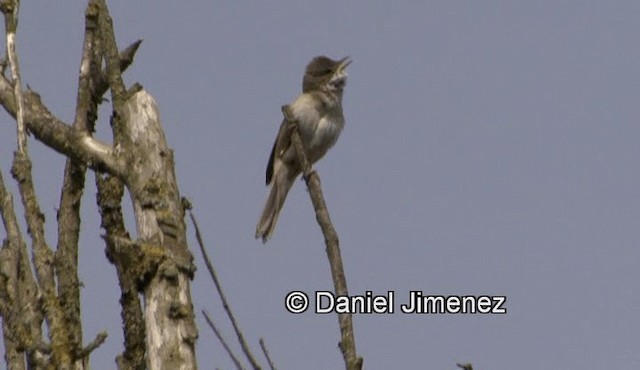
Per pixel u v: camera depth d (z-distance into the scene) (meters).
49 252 8.20
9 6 8.73
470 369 7.50
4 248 8.11
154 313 8.52
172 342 8.40
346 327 7.58
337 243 8.25
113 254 8.71
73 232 9.12
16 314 7.93
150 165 9.05
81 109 9.53
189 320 8.49
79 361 7.95
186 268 8.73
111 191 9.27
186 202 9.07
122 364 8.57
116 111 9.25
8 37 8.62
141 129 9.16
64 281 8.45
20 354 7.84
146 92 9.38
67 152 9.26
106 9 9.73
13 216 8.16
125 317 8.64
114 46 9.53
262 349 7.97
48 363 7.81
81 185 9.39
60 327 7.93
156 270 8.62
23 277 8.06
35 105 9.43
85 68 9.70
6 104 9.52
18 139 8.35
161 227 8.80
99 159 9.17
